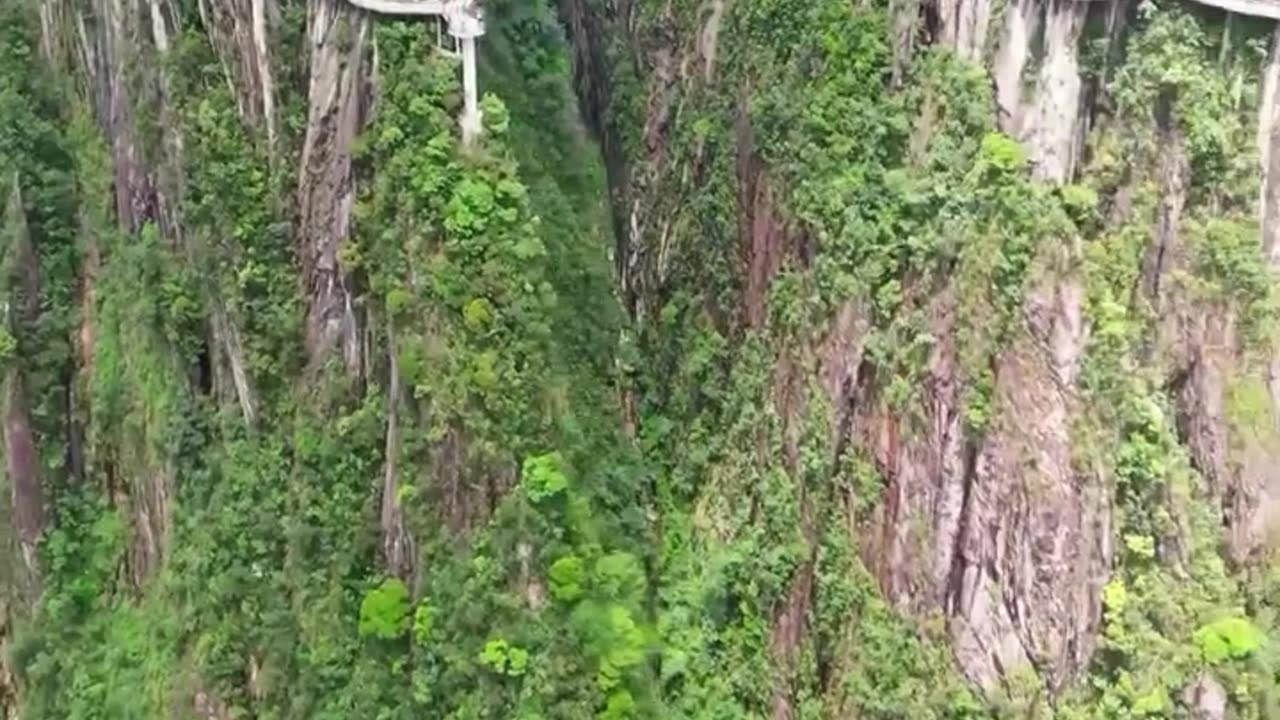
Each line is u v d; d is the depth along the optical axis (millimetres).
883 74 43312
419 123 41438
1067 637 38562
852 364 43000
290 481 45469
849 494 43375
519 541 40938
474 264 41094
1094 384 38031
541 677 40531
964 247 39469
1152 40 38344
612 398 48781
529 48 47531
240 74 45219
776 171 46562
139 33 47281
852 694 42188
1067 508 38156
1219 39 38438
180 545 48281
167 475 48938
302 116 44344
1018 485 38688
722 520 48281
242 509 46094
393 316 41688
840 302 43219
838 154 43875
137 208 49438
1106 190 39250
